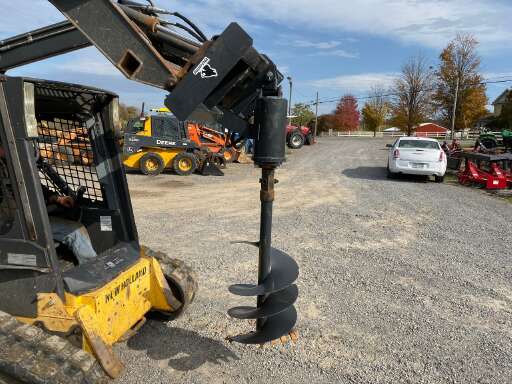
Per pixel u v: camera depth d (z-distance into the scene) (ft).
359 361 12.34
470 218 30.19
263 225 9.75
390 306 15.79
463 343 13.39
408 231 26.43
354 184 46.80
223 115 8.94
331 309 15.46
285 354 12.60
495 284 17.99
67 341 8.75
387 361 12.35
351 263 20.26
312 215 30.66
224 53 8.09
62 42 10.59
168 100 8.08
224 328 13.92
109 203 12.27
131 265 11.45
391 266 19.94
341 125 219.20
